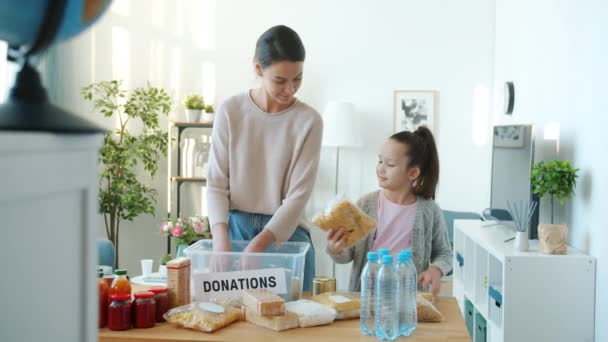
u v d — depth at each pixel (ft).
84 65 15.83
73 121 2.10
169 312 5.30
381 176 7.13
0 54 9.42
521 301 9.27
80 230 2.24
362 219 5.86
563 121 10.75
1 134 1.72
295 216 6.54
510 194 11.59
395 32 16.30
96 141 2.31
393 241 7.04
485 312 10.89
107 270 6.70
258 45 6.30
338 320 5.46
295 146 6.70
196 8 16.47
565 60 10.62
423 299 5.48
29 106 2.02
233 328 5.16
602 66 8.92
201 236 14.79
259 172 6.79
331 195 16.52
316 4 16.44
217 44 16.53
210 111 15.70
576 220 10.08
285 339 4.84
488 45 16.16
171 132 15.81
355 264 7.13
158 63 16.37
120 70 16.16
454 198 16.34
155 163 15.28
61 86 14.85
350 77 16.42
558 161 9.97
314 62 16.48
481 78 16.19
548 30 11.59
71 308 2.18
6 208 1.81
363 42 16.37
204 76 16.52
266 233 6.33
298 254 5.87
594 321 9.18
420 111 16.26
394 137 7.09
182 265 5.60
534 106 12.57
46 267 2.01
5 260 1.81
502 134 12.25
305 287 7.16
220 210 6.64
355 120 15.51
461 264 13.20
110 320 5.12
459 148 16.28
